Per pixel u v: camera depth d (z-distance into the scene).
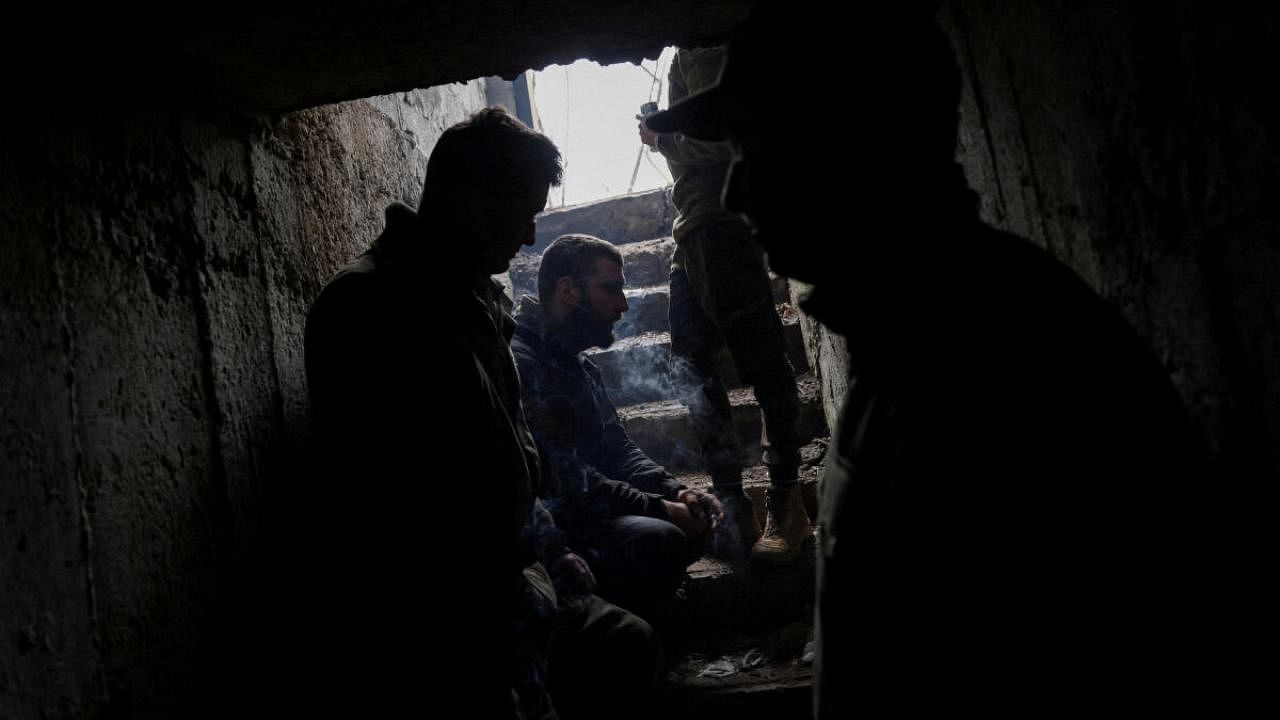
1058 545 0.55
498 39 1.56
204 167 1.55
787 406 2.39
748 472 2.95
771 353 2.37
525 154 1.54
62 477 1.10
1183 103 0.76
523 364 2.24
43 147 1.15
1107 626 0.54
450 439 1.46
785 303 3.60
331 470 1.43
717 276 2.34
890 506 0.63
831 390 2.60
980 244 0.65
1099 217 0.94
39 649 1.02
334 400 1.43
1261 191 0.67
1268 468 0.74
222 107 1.64
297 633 1.63
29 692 0.99
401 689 1.37
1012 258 0.64
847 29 0.64
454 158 1.53
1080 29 0.90
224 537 1.45
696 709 2.06
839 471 0.72
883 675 0.65
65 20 1.22
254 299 1.66
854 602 0.67
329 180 2.10
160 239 1.40
